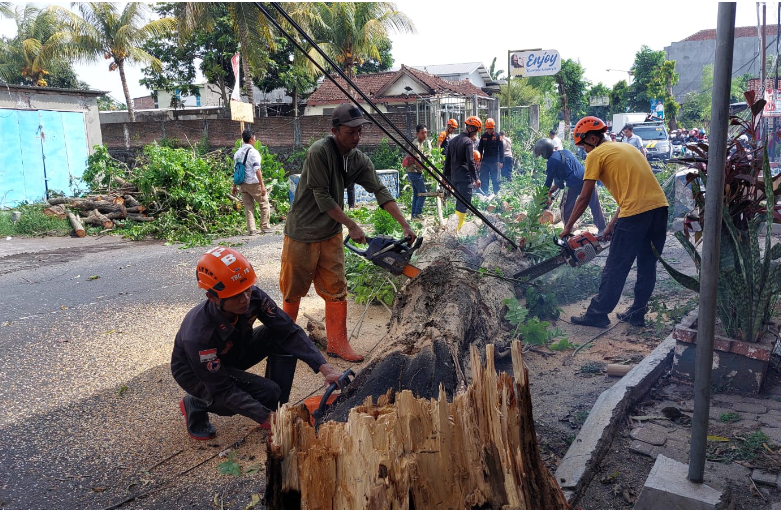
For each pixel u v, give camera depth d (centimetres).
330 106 2980
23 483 297
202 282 296
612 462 300
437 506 191
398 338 359
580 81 4650
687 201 941
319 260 441
